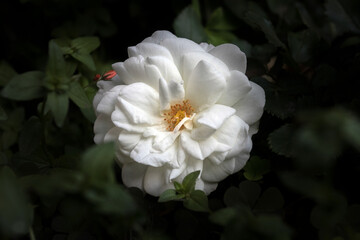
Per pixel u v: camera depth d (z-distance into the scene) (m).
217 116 0.34
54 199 0.34
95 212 0.31
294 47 0.39
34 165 0.35
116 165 0.37
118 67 0.35
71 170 0.35
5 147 0.40
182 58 0.35
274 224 0.31
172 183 0.35
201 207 0.33
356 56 0.38
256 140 0.37
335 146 0.29
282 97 0.37
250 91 0.35
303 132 0.30
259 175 0.36
